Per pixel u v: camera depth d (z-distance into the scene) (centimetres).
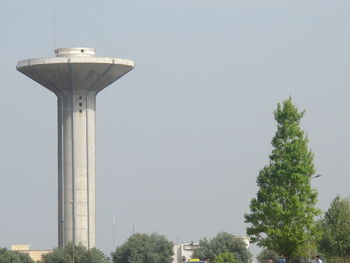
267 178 13825
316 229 13725
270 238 13775
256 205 13825
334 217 17588
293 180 13738
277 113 13975
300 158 13762
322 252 17400
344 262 17125
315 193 13788
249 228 13888
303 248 13812
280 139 13888
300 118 13962
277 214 13562
